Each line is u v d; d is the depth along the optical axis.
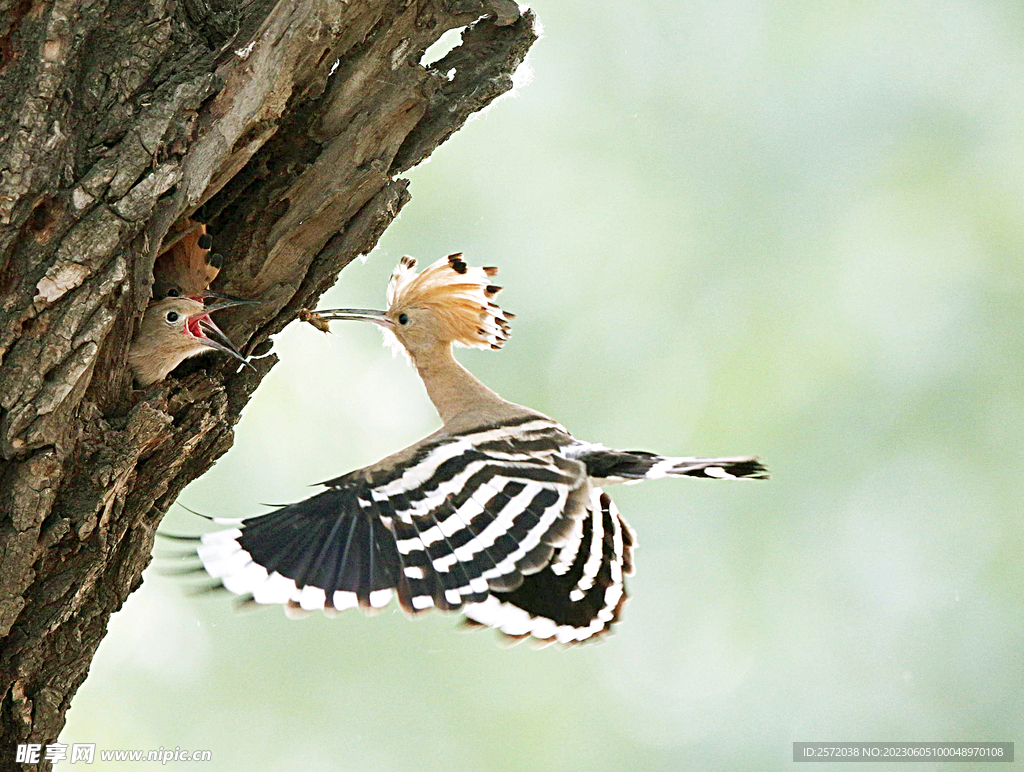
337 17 11.58
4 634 11.56
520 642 11.68
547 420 11.76
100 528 11.58
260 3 11.62
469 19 11.65
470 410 11.78
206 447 11.65
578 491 11.70
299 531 11.63
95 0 11.57
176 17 11.59
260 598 11.60
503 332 11.86
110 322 11.56
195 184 11.58
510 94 11.73
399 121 11.64
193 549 11.60
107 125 11.57
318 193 11.64
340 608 11.61
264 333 11.67
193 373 11.63
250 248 11.66
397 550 11.64
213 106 11.59
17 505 11.55
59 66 11.56
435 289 11.84
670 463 11.70
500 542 11.66
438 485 11.67
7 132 11.55
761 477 11.70
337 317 11.84
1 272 11.55
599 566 11.70
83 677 11.60
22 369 11.55
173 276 11.64
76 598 11.58
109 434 11.57
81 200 11.55
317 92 11.62
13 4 11.55
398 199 11.67
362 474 11.67
